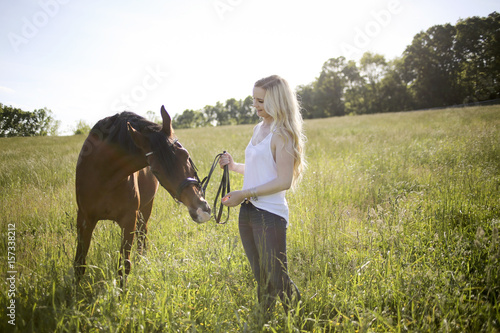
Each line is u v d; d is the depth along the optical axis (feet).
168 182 7.78
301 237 12.28
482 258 9.75
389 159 25.50
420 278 8.60
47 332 6.85
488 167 18.78
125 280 8.50
